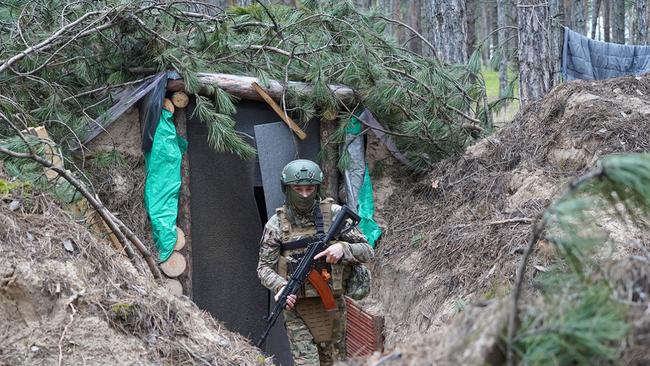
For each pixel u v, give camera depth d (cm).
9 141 485
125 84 599
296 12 691
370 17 720
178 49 607
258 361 428
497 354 185
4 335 346
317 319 446
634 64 856
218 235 614
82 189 456
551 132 574
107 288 388
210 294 611
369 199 657
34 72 580
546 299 201
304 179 433
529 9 743
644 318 177
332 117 639
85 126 588
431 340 214
